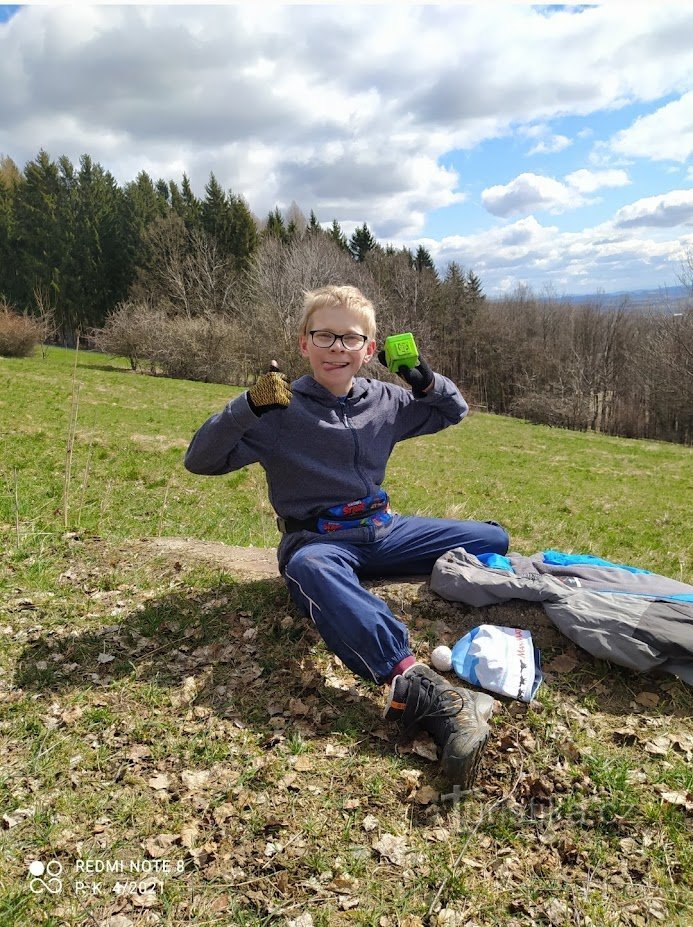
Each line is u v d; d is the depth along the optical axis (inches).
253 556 187.8
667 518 493.7
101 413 711.1
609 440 1326.3
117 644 138.3
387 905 83.0
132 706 118.5
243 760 105.9
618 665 120.7
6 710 117.6
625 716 113.0
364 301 127.3
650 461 970.7
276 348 1528.1
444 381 136.0
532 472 730.8
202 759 106.0
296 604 137.2
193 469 121.3
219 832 92.9
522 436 1201.4
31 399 736.3
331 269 1669.5
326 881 86.0
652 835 92.9
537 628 130.0
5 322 1422.2
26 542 200.1
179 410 842.2
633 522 469.1
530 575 135.0
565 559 147.1
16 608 154.4
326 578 111.4
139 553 188.4
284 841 91.4
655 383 1723.7
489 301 2389.3
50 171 2596.0
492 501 497.7
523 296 2407.7
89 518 271.7
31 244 2445.9
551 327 2161.7
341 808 97.0
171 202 2716.5
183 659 132.6
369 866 88.4
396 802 98.5
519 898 84.9
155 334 1568.7
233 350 1567.4
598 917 82.3
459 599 135.2
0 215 2482.8
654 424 1841.8
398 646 109.1
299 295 1595.7
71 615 151.5
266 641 135.4
